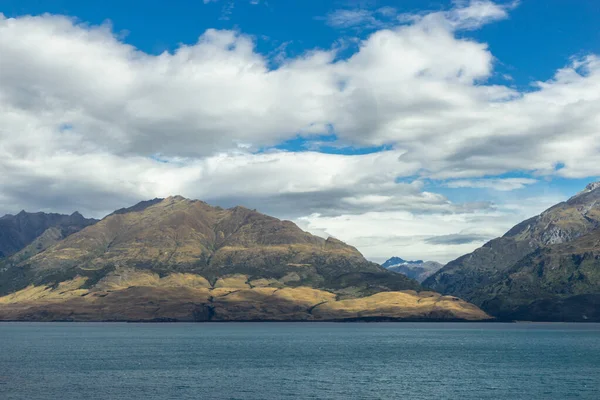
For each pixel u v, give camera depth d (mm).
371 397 121125
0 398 117875
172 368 171250
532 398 121438
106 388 130625
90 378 147500
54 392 124938
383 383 140625
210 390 128500
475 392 128125
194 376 152250
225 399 117750
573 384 140375
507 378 151000
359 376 153500
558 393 127438
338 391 128125
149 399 117125
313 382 141625
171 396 120750
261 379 146750
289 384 138000
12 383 137750
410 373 160750
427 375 156250
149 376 151875
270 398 119125
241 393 124875
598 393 127812
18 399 116812
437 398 120500
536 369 171625
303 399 118125
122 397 119188
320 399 118312
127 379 145875
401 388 132875
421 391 128875
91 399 116750
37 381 141375
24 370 164625
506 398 121250
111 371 163000
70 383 138250
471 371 166125
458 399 119562
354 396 122062
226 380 144625
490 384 140000
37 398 117875
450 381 144625
